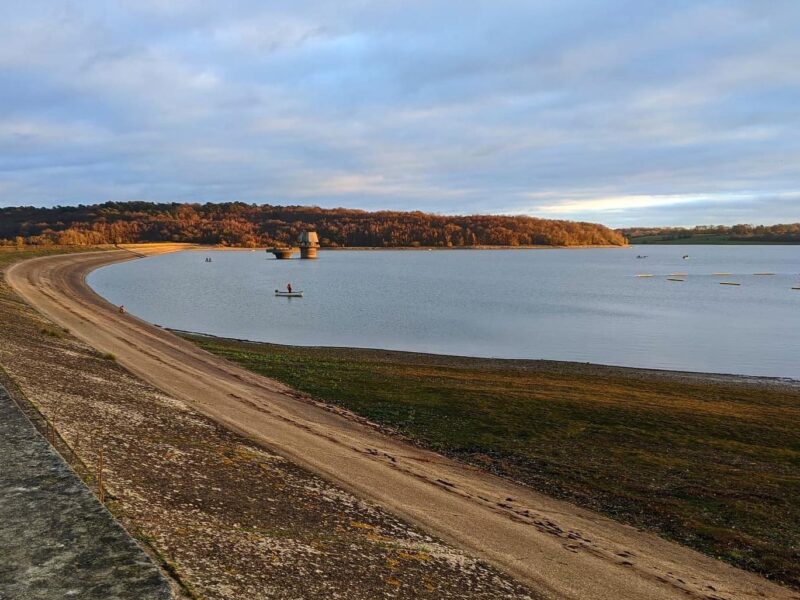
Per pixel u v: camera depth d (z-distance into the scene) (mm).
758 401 26672
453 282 110875
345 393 25141
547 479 16188
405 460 16688
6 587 4234
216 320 59312
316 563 8281
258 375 28219
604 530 13000
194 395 21297
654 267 164375
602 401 24750
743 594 10547
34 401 13102
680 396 27125
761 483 15961
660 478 16344
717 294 88125
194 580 6605
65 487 5922
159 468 10844
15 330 25062
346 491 12820
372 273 137375
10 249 114250
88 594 4195
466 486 14969
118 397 16750
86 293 73125
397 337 49469
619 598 9836
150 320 58219
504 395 25297
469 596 8680
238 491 10812
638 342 47594
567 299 80750
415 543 10438
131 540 5004
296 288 97125
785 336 50719
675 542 12672
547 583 9953
